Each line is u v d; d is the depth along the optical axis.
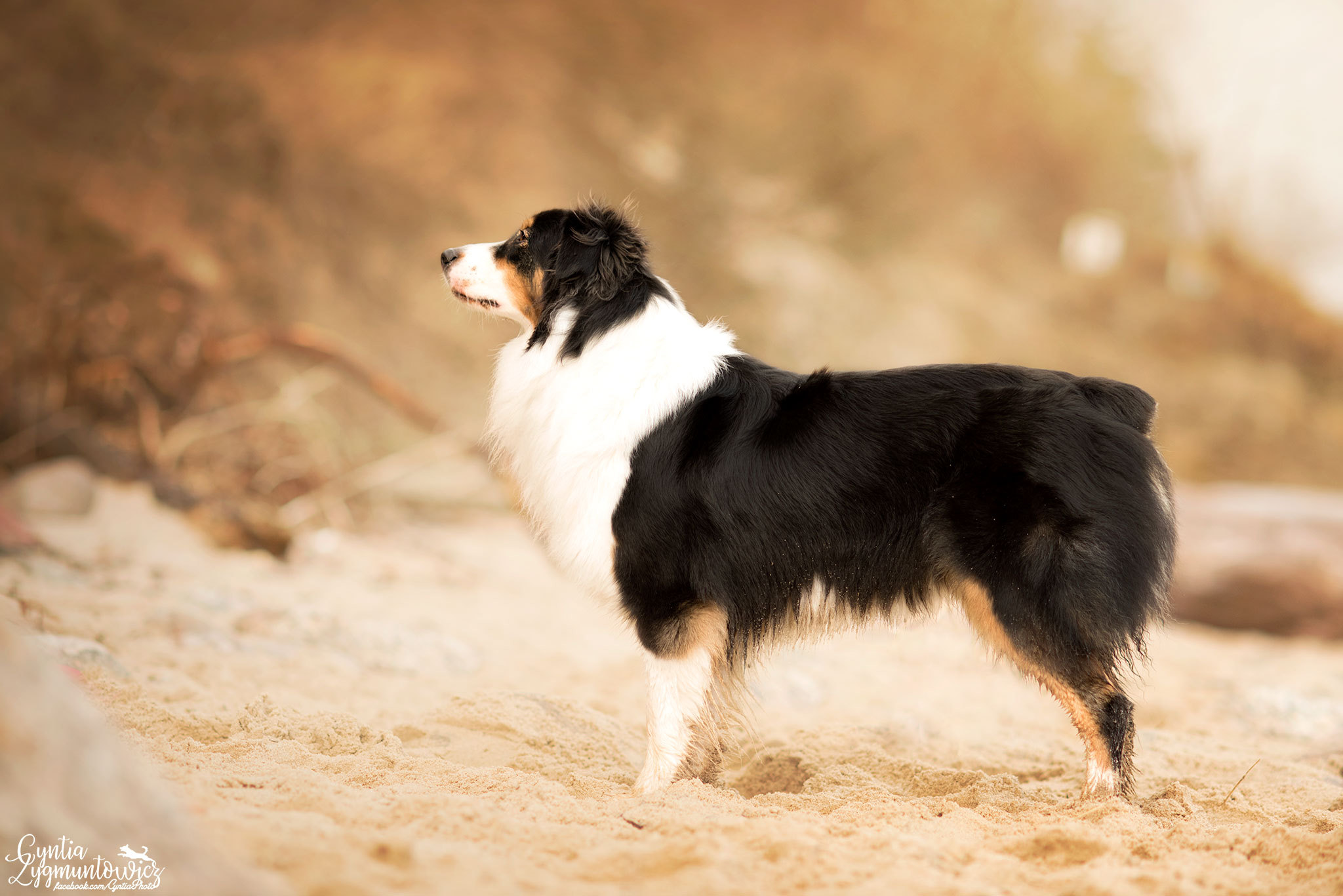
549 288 5.09
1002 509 4.41
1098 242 25.73
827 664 8.01
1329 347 25.30
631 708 6.48
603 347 4.85
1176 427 20.73
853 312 20.44
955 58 27.56
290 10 18.73
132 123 15.77
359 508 11.57
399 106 18.56
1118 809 4.03
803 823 3.63
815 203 23.05
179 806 2.63
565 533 4.80
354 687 6.34
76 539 8.80
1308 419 21.95
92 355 11.00
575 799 4.05
